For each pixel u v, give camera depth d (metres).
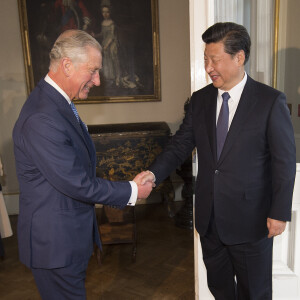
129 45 4.90
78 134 1.62
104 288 2.93
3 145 4.93
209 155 1.74
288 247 2.28
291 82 2.42
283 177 1.54
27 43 4.72
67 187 1.52
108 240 3.32
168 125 5.18
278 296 2.31
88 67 1.56
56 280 1.63
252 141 1.60
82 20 4.78
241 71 1.62
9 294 2.89
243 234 1.70
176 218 4.37
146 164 4.49
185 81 5.06
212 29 1.56
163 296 2.78
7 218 3.97
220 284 1.97
